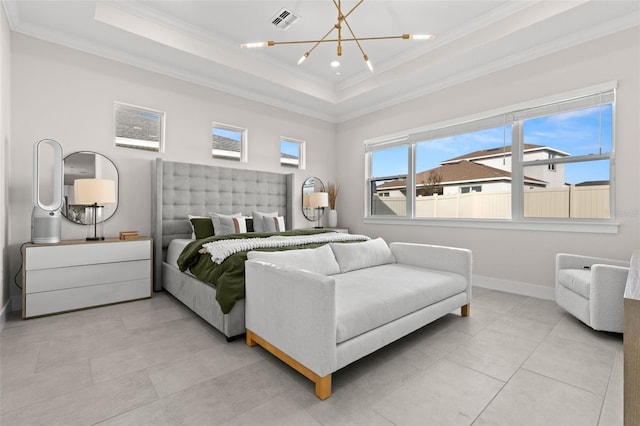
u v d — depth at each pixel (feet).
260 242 8.70
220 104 14.43
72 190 10.63
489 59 11.82
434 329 7.99
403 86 14.42
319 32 11.76
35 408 4.71
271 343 6.14
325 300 4.88
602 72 9.66
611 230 9.46
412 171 15.38
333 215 18.31
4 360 6.21
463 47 11.40
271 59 13.91
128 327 8.05
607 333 7.66
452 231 13.55
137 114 12.41
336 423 4.41
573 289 8.39
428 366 6.08
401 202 16.15
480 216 12.98
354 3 10.08
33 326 8.06
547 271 10.82
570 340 7.25
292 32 11.77
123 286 10.20
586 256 9.33
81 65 10.85
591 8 8.86
